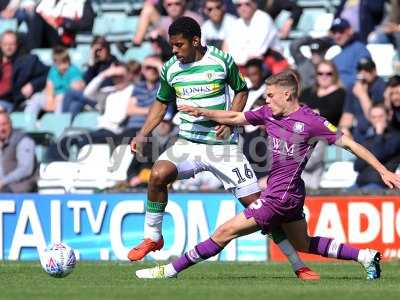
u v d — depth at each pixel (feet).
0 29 221.25
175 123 165.78
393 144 158.20
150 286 95.50
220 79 110.63
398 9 192.75
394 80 160.56
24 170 165.37
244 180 111.75
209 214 151.23
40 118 197.16
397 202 147.54
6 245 155.94
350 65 178.91
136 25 219.61
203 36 190.80
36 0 221.46
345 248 104.99
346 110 168.14
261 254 150.00
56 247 109.19
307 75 179.22
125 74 183.52
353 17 194.29
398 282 102.06
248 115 103.71
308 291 88.94
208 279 107.14
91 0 212.64
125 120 179.22
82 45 212.02
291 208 101.04
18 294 86.89
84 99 189.98
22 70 197.26
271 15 198.29
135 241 152.76
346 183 167.84
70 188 167.32
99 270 127.75
